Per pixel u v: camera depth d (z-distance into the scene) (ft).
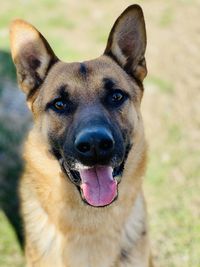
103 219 1.78
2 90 3.56
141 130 1.85
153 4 5.27
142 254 1.89
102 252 1.83
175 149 3.04
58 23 4.89
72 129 1.69
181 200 2.66
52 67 1.88
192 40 4.46
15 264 2.30
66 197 1.77
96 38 4.56
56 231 1.84
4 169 2.84
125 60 1.91
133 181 1.82
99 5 5.32
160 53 4.22
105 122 1.66
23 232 2.33
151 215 2.56
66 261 1.85
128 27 1.89
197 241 2.40
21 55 1.88
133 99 1.85
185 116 3.35
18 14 5.12
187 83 3.75
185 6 5.18
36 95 1.88
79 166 1.65
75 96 1.77
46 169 1.80
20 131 3.16
